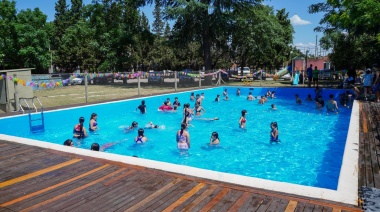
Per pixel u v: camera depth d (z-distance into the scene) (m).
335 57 27.97
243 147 9.25
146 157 8.34
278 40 35.12
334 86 23.53
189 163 7.83
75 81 24.50
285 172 7.16
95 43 32.09
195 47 48.06
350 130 7.39
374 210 3.29
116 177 4.49
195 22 28.36
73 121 12.61
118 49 32.56
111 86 27.20
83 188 4.11
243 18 32.25
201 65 51.53
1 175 4.67
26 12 31.75
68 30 38.50
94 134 10.80
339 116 14.33
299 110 16.23
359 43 25.55
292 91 21.80
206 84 26.61
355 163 4.79
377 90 13.27
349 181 4.07
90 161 5.27
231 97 22.19
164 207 3.50
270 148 9.15
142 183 4.24
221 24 27.80
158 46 48.72
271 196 3.72
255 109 16.77
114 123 12.74
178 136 8.89
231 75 34.09
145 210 3.44
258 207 3.44
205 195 3.80
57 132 11.28
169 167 4.84
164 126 12.25
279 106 17.75
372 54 24.62
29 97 12.38
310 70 22.23
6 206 3.62
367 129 7.70
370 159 5.20
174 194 3.85
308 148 9.12
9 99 11.58
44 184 4.29
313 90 21.00
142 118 13.91
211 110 16.50
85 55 36.88
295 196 3.71
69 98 17.55
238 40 33.66
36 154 5.75
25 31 30.98
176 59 48.91
